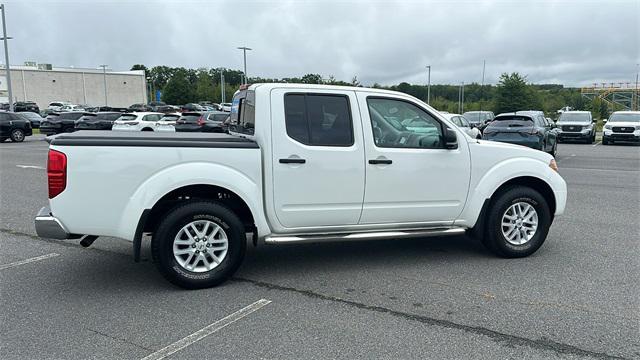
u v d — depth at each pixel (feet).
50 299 14.15
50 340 11.67
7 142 82.43
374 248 19.49
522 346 11.44
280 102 15.28
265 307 13.64
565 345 11.50
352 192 16.02
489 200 17.70
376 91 16.25
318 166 15.53
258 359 10.84
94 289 14.96
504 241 17.79
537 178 18.16
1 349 11.22
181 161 14.35
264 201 15.37
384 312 13.28
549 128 53.36
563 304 13.79
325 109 15.71
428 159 16.70
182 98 275.39
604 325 12.50
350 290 14.92
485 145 17.54
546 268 16.97
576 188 34.88
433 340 11.69
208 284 14.94
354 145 15.89
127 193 13.98
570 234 21.66
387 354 11.04
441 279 15.87
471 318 12.90
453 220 17.52
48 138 14.38
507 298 14.24
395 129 16.60
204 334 12.00
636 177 40.88
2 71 245.65
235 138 15.83
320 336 11.89
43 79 260.62
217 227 15.06
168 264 14.52
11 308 13.50
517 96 152.15
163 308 13.53
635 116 80.48
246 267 17.13
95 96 281.33
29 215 25.23
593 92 233.76
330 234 16.22
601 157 59.21
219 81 333.83
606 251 19.02
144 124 81.10
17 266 17.12
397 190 16.49
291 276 16.20
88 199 13.76
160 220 14.52
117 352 11.14
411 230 17.20
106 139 13.91
